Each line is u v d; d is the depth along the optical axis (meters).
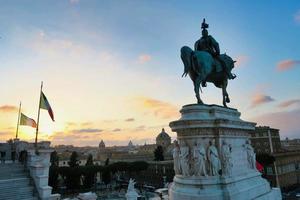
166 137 146.25
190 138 15.05
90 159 88.69
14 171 30.23
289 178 68.25
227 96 18.75
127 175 97.56
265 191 17.45
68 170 67.62
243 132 18.09
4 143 41.34
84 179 72.81
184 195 13.99
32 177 29.64
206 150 14.76
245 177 16.25
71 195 64.69
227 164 14.77
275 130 83.62
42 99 36.09
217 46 18.38
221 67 17.81
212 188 13.91
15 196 26.17
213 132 15.23
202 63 16.22
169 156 119.00
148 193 63.28
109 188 76.69
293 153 74.31
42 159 30.17
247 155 18.14
